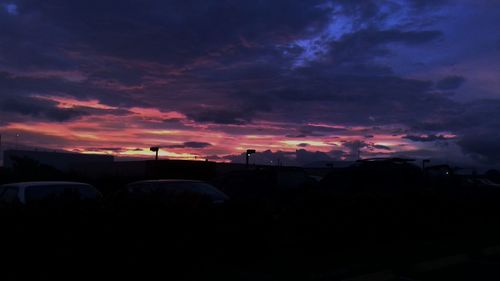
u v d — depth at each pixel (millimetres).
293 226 10148
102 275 7305
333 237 10664
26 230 6707
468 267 9938
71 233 7004
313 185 15133
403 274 9133
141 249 7590
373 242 11516
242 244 9188
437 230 12898
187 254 8164
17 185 11984
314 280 8180
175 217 8078
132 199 8094
